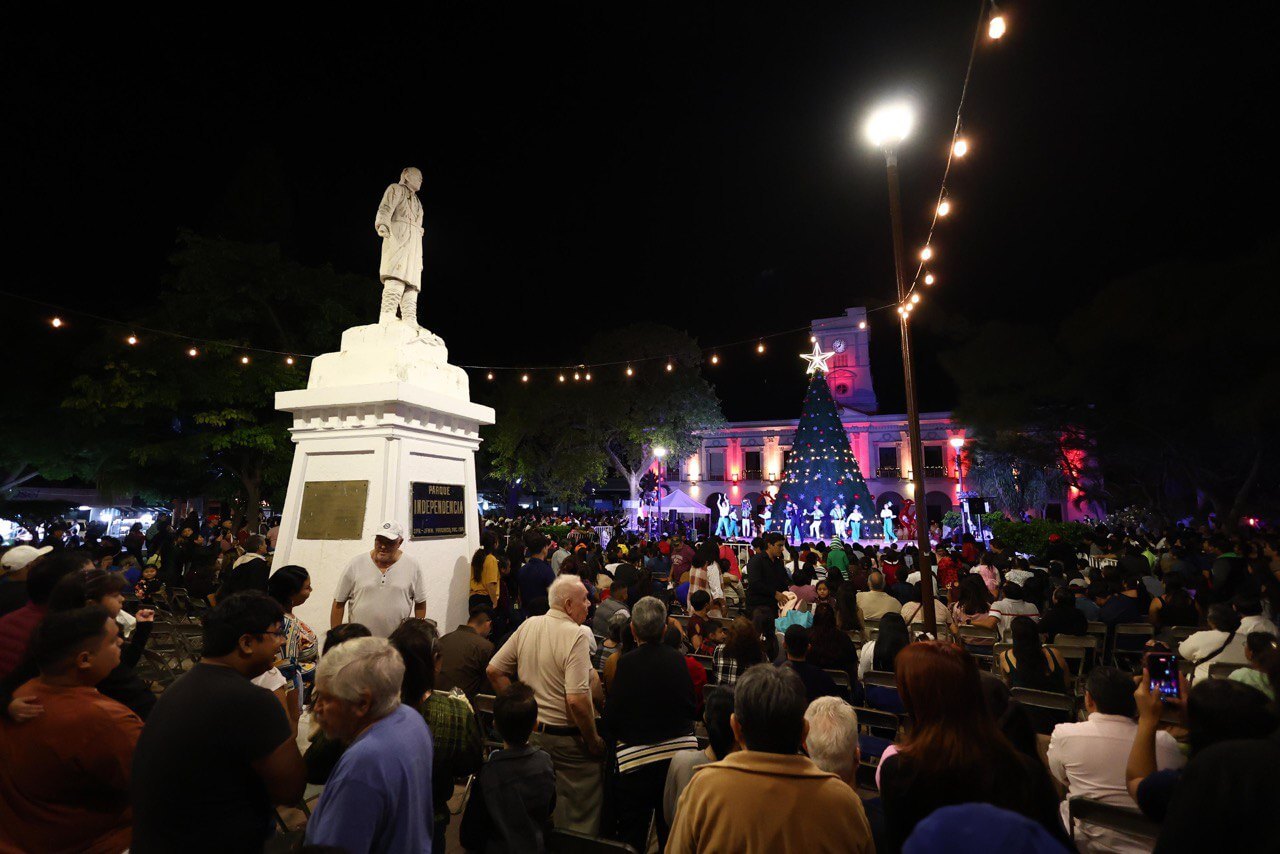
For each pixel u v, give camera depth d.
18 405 20.55
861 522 23.16
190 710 2.15
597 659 6.16
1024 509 30.52
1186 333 20.36
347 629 3.44
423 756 2.34
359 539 6.56
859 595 8.32
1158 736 3.12
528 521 25.22
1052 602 7.24
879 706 5.27
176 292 18.84
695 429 39.56
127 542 14.06
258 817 2.20
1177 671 3.00
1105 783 3.17
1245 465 23.12
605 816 3.90
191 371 17.64
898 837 2.07
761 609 5.75
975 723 2.08
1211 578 10.45
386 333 7.27
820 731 2.88
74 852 2.39
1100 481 30.02
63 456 21.28
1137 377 23.36
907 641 5.47
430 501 7.23
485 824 2.89
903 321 6.85
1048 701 4.60
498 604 7.49
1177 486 28.03
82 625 2.53
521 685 3.13
